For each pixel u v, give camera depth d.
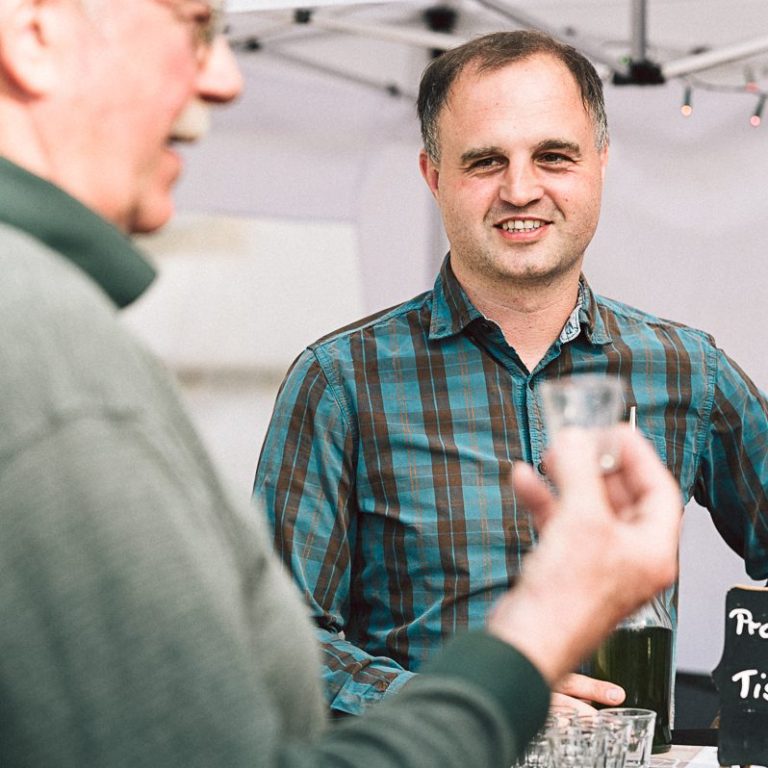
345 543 2.16
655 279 4.38
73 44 0.74
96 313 0.67
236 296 5.48
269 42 4.30
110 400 0.64
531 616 0.73
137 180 0.79
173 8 0.77
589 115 2.13
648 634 1.75
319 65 4.36
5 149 0.75
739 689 1.68
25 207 0.72
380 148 4.58
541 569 0.75
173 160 0.82
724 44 3.92
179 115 0.79
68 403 0.63
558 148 2.08
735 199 4.25
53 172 0.76
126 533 0.62
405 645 2.11
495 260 2.11
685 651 4.31
